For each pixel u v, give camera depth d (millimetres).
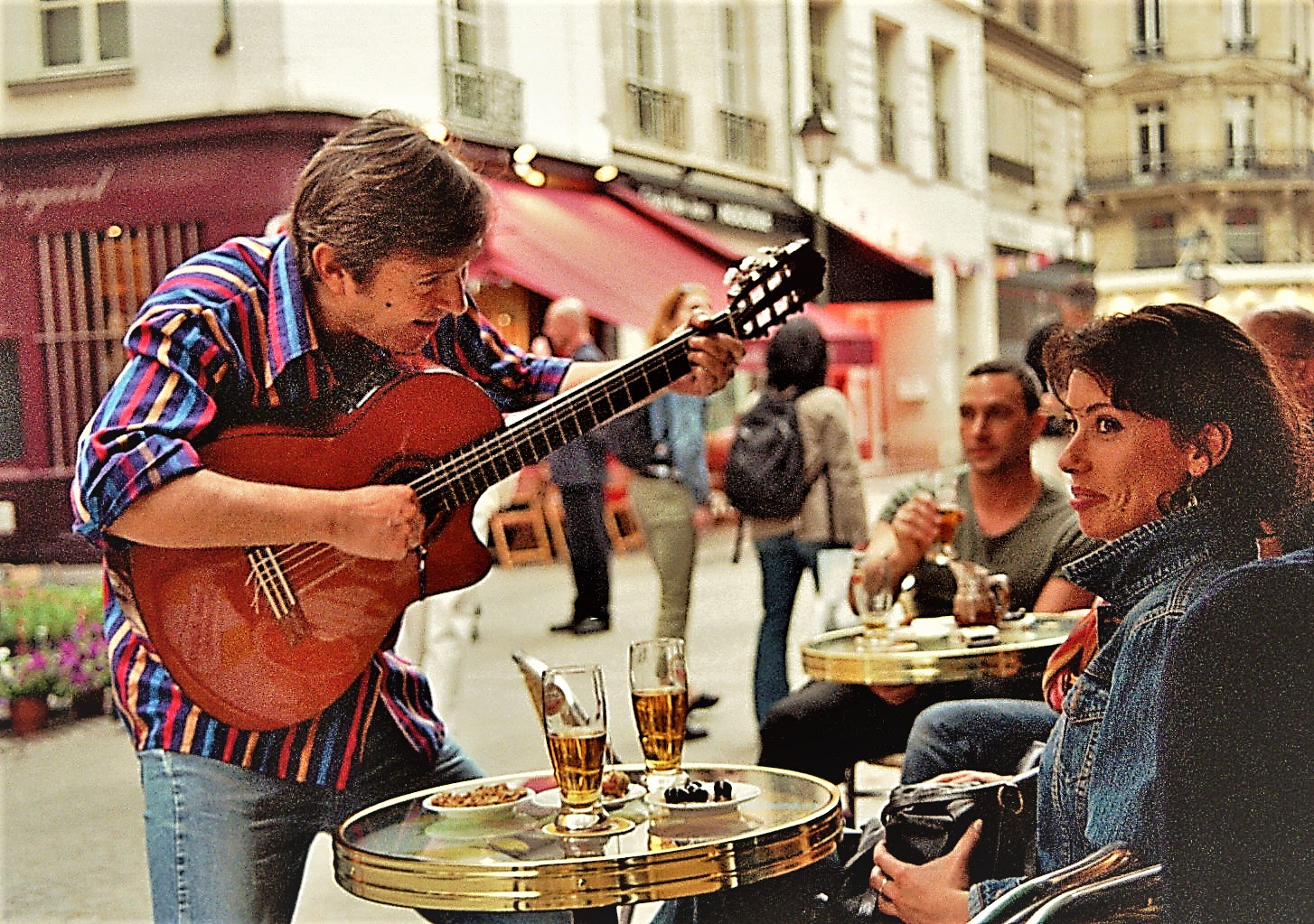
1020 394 4000
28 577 10984
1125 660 1947
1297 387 2467
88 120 11461
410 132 2430
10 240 11789
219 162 11133
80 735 6652
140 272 11523
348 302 2461
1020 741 2887
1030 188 21844
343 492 2391
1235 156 14492
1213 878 1657
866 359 15914
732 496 5656
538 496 12859
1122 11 16688
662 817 2283
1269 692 1650
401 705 2629
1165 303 2014
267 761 2453
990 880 2131
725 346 2684
